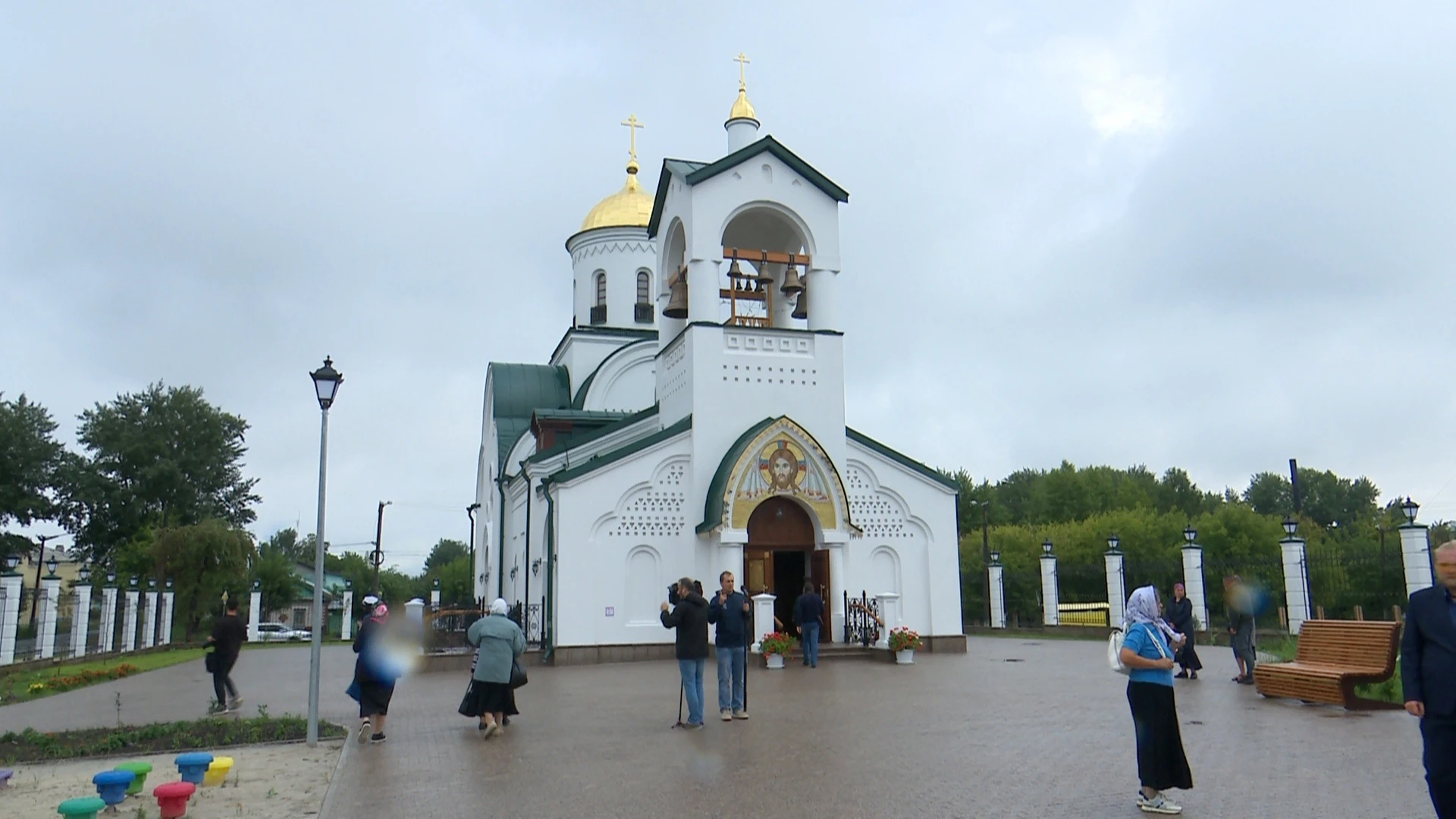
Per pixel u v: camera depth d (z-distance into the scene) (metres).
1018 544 54.31
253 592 45.22
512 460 34.12
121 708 17.11
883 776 9.44
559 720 13.60
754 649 22.41
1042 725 12.43
